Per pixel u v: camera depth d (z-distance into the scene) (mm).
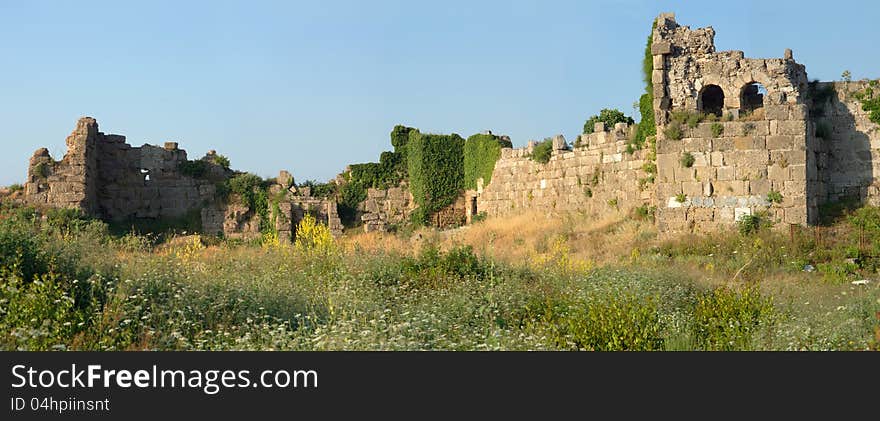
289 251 29344
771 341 16625
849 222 36438
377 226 53375
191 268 23297
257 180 53344
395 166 55688
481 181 53500
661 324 17891
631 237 37812
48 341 14102
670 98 38125
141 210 52156
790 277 29625
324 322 17547
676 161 37188
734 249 34000
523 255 33812
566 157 46719
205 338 15898
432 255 26453
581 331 16406
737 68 37406
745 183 36344
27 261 18266
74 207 47406
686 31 38344
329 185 54938
